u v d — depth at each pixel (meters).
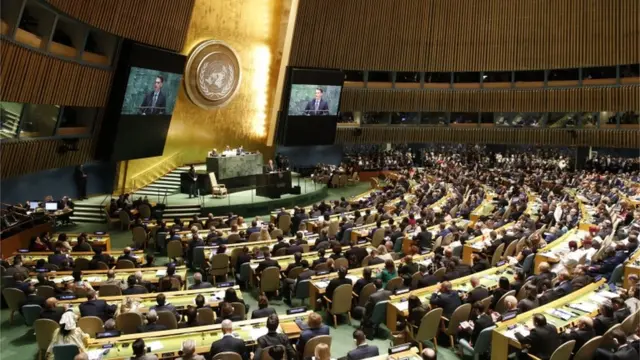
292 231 18.17
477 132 34.03
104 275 11.32
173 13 21.41
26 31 14.74
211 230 14.70
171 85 22.80
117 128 20.38
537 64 31.27
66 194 20.36
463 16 32.16
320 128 30.80
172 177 24.81
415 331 8.67
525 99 32.28
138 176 23.75
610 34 28.88
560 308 8.88
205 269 12.85
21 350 9.48
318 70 29.39
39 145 17.09
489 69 32.28
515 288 9.98
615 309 8.53
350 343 9.59
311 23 30.12
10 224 14.72
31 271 11.67
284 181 24.16
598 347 7.43
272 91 29.52
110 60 19.80
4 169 15.48
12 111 15.42
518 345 7.66
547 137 32.38
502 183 26.27
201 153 26.95
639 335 8.05
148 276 11.29
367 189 30.09
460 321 8.83
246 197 23.48
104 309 8.96
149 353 6.93
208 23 25.12
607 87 29.92
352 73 33.75
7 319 10.75
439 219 16.72
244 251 12.64
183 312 8.91
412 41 32.56
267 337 7.19
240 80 27.55
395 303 9.35
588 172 28.70
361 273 11.30
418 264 11.77
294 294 11.05
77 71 17.72
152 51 20.73
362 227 15.95
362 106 33.53
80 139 19.59
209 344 7.58
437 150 35.44
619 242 12.60
